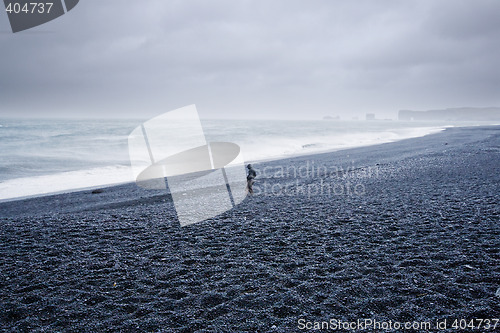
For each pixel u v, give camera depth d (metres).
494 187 9.33
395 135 41.91
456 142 26.91
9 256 5.09
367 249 4.96
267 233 5.98
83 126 44.12
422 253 4.70
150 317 3.20
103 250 5.30
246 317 3.14
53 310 3.40
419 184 10.24
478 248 4.82
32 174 15.66
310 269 4.28
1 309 3.45
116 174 15.75
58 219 7.45
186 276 4.19
